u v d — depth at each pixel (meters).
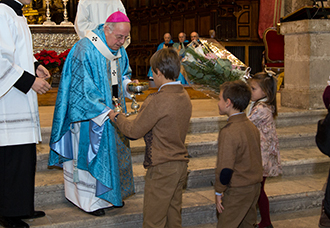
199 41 3.46
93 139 2.81
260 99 2.99
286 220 3.38
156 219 2.34
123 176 3.00
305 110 5.18
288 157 4.13
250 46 10.00
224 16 9.84
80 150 2.88
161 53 2.32
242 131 2.38
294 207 3.56
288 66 5.60
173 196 2.42
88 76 2.76
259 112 2.92
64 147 2.94
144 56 12.94
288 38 5.56
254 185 2.45
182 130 2.33
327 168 4.22
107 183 2.78
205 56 3.36
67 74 2.83
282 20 5.70
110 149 2.83
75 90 2.77
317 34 5.21
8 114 2.59
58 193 3.23
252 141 2.42
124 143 2.98
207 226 3.21
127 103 5.95
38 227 2.77
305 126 5.02
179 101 2.30
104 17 4.42
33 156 2.73
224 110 2.46
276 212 3.50
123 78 3.15
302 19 5.48
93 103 2.68
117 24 2.69
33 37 6.33
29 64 2.67
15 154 2.65
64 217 2.93
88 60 2.78
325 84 5.33
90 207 2.93
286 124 5.04
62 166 3.22
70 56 2.83
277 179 3.95
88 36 2.83
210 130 4.63
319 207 3.64
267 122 2.94
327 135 2.52
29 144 2.69
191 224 3.23
